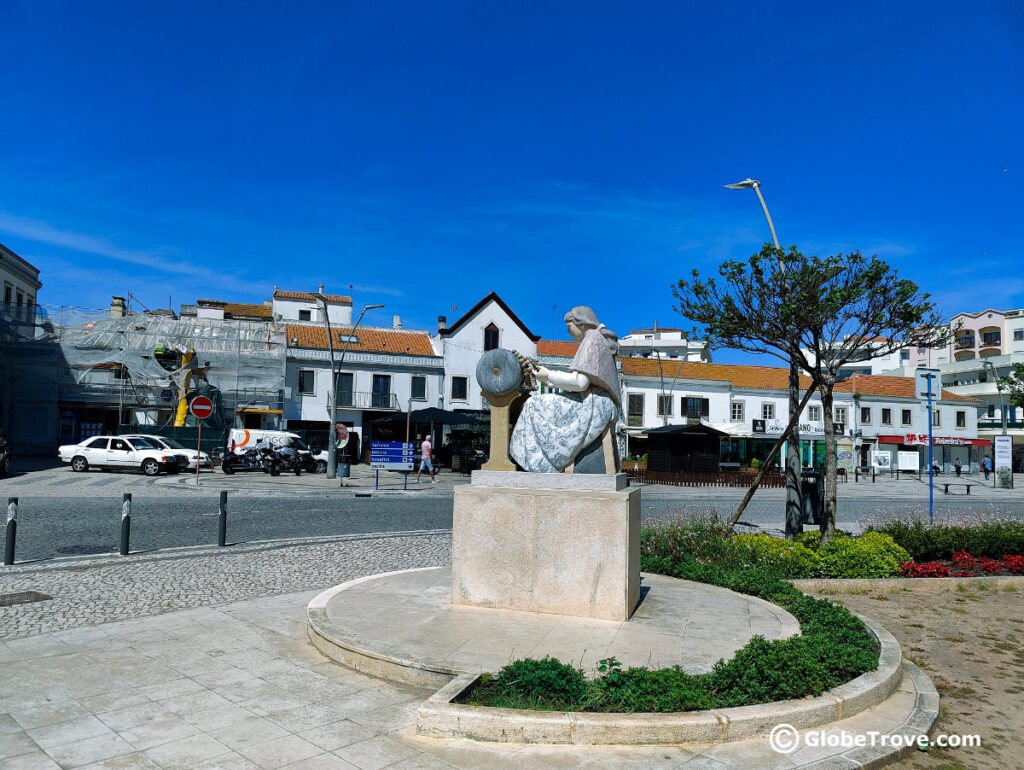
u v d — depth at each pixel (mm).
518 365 6699
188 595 7898
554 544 6320
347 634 5660
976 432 51781
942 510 20219
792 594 7250
